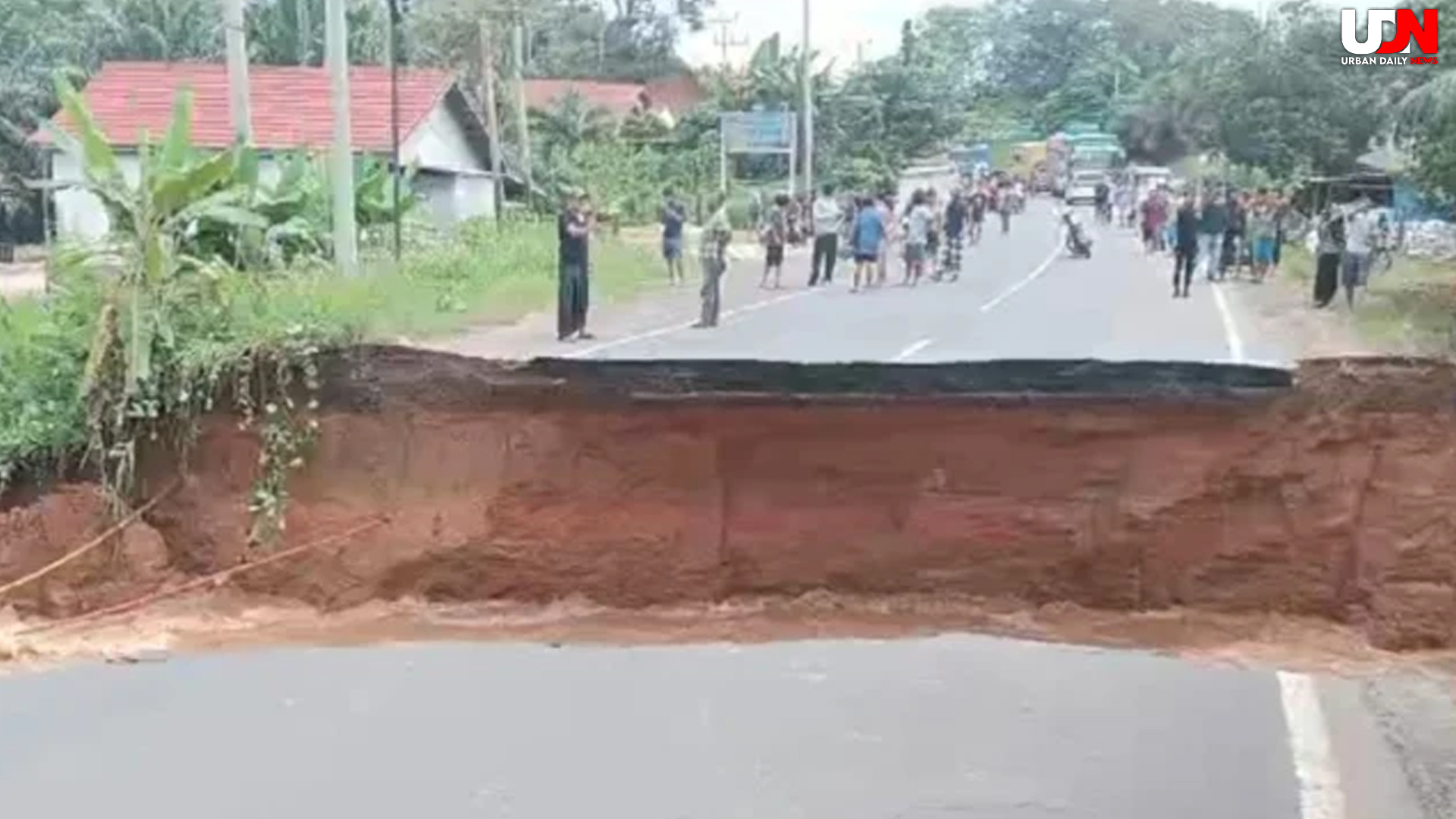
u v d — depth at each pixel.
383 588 9.13
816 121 60.69
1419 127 20.42
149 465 9.47
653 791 5.76
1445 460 8.25
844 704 6.88
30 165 41.06
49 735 6.49
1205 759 6.08
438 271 23.42
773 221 27.88
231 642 8.25
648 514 9.07
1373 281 24.48
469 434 9.27
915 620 8.53
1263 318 20.39
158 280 9.88
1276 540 8.46
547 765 6.05
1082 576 8.66
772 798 5.69
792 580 8.92
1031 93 111.19
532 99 59.19
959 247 31.22
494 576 9.12
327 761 6.12
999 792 5.74
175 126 12.11
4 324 10.19
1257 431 8.53
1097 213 64.56
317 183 20.30
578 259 17.70
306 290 12.12
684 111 66.56
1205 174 51.25
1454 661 7.72
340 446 9.38
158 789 5.80
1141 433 8.66
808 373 8.97
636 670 7.54
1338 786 5.77
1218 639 8.12
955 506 8.81
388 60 35.03
